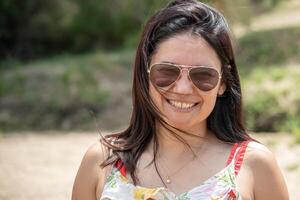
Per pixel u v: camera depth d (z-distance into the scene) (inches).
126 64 656.4
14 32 851.4
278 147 400.8
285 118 459.5
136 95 115.3
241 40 645.9
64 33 872.9
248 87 498.6
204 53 107.6
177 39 107.9
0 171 371.9
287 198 112.0
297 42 633.6
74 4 870.4
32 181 348.2
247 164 109.4
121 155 113.0
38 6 853.8
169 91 108.0
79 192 116.6
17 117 550.0
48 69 647.8
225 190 105.8
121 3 881.5
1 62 778.8
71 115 545.6
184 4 111.8
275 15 890.7
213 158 111.0
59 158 407.8
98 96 565.6
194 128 112.2
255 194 109.3
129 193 108.3
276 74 526.0
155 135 114.3
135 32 884.0
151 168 111.9
